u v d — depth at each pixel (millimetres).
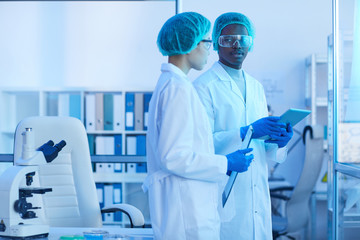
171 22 1767
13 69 5094
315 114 4227
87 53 5043
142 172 4391
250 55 4418
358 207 2656
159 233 1636
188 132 1599
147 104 4387
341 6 2791
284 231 3436
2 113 4617
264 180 2180
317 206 4469
